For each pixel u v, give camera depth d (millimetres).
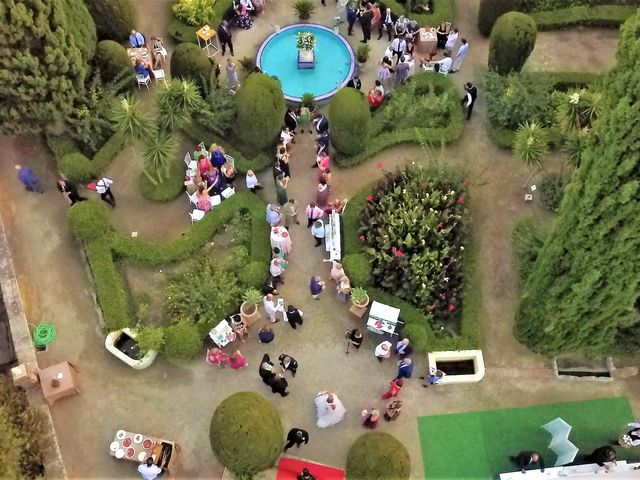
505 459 20859
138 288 24234
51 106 24891
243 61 29484
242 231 24938
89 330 23469
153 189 26000
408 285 22969
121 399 22156
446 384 22156
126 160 27141
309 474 19719
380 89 27688
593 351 21266
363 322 23312
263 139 26000
